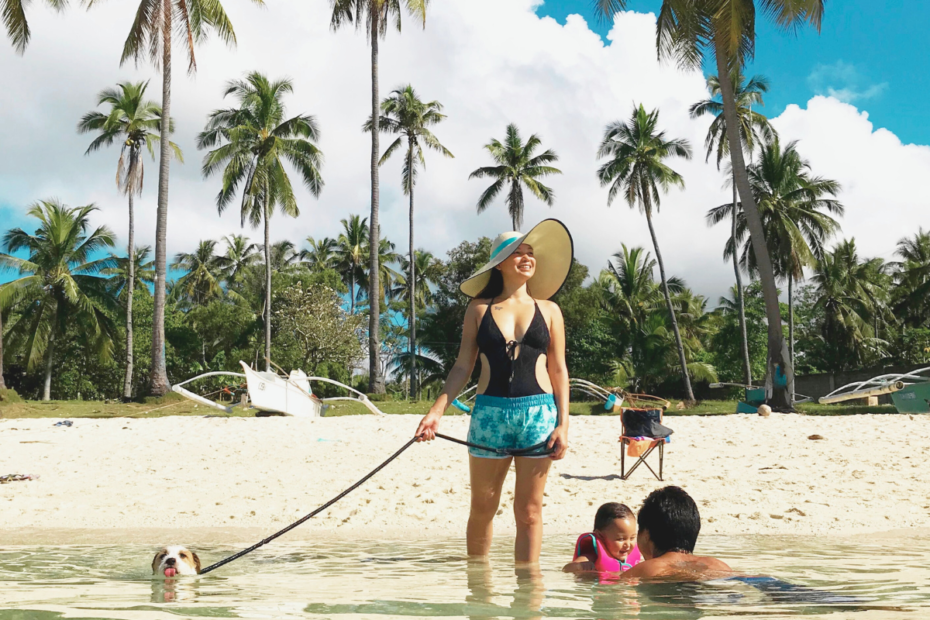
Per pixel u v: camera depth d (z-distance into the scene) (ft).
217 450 38.73
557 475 29.81
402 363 141.49
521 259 13.32
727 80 68.74
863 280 150.61
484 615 7.68
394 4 94.22
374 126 92.94
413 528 19.88
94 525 20.83
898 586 9.68
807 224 116.57
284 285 163.84
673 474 29.73
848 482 26.84
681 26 68.74
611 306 144.46
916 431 42.73
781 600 8.50
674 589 9.27
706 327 146.92
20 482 29.40
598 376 132.67
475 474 13.23
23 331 115.55
